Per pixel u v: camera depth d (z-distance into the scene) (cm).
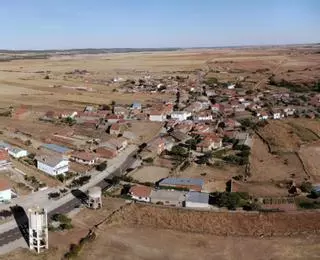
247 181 14438
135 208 12156
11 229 10888
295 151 17850
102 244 10319
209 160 16525
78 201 12719
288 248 10388
